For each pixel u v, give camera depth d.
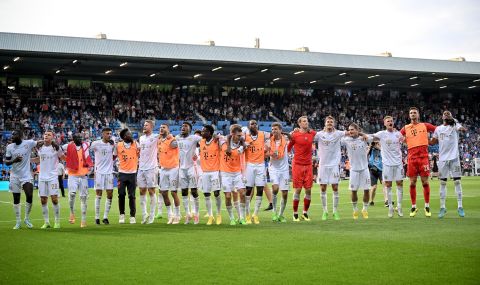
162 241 12.59
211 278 8.70
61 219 19.44
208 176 16.47
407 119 65.75
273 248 11.23
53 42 44.22
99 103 54.88
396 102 67.75
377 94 68.12
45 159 16.52
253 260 10.02
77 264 10.00
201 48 48.41
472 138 65.25
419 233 12.90
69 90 54.53
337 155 17.47
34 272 9.38
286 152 17.34
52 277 8.98
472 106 70.62
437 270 8.86
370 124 63.44
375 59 53.91
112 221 18.45
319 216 18.94
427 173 17.23
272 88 63.88
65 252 11.30
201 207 24.02
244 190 16.38
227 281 8.48
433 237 12.16
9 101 51.66
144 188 17.58
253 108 60.69
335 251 10.73
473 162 58.47
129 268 9.55
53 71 53.06
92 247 11.89
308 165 17.39
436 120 66.31
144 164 17.53
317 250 10.89
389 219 16.70
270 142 17.11
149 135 17.62
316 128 61.03
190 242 12.34
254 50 50.16
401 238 12.14
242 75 56.75
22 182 16.62
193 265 9.70
